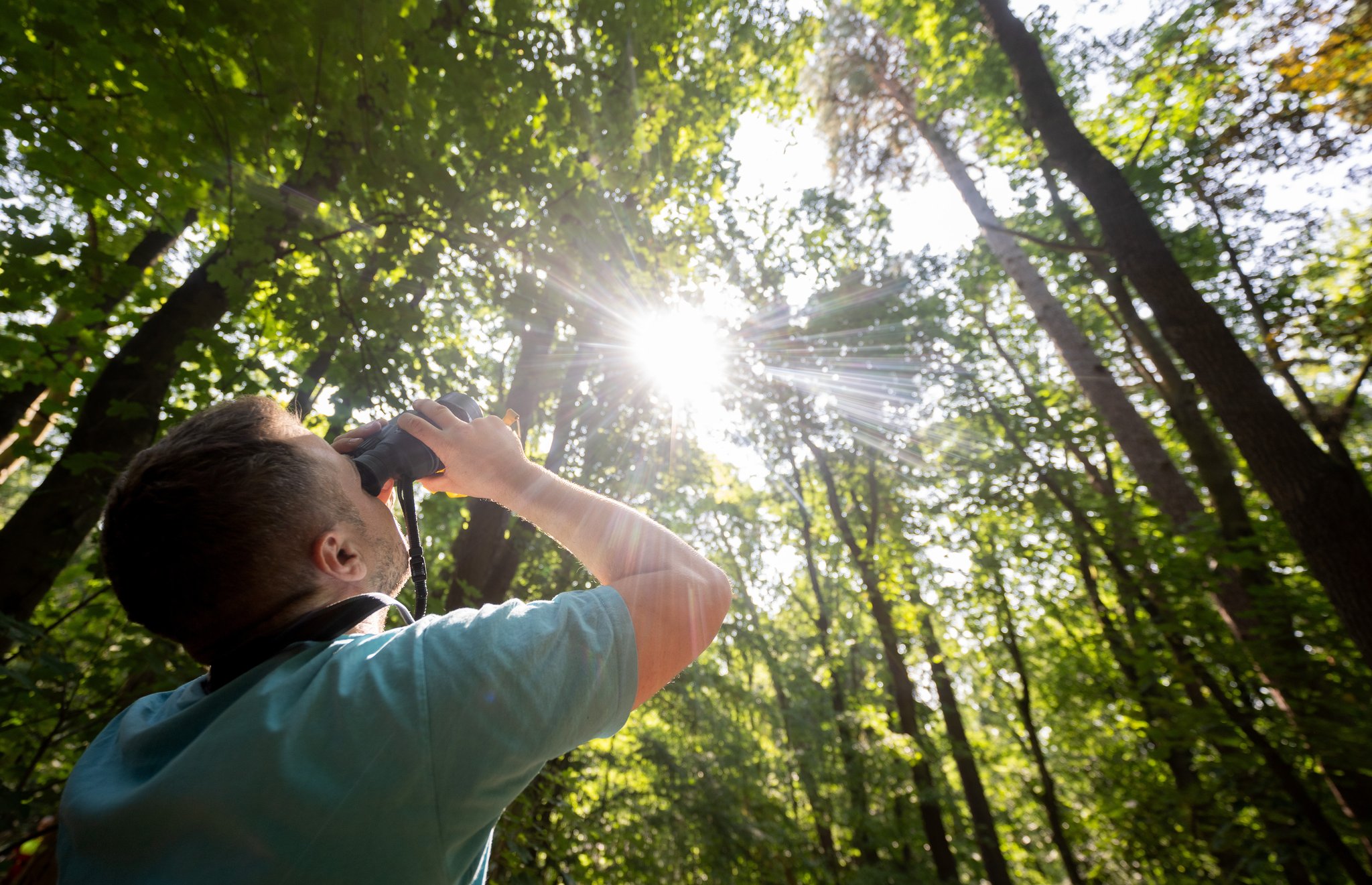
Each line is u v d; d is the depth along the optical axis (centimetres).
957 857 1080
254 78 318
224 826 47
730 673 1108
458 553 513
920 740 1011
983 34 1002
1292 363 672
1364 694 435
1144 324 687
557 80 409
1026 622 1177
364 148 333
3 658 239
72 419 367
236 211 312
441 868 51
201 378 318
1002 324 1317
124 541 61
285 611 61
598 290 452
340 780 49
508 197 408
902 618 1143
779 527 1418
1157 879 792
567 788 471
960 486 881
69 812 56
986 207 1108
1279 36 614
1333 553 406
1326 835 446
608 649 61
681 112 665
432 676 54
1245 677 499
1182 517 761
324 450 69
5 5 255
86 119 316
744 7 777
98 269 306
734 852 731
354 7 278
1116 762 794
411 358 346
